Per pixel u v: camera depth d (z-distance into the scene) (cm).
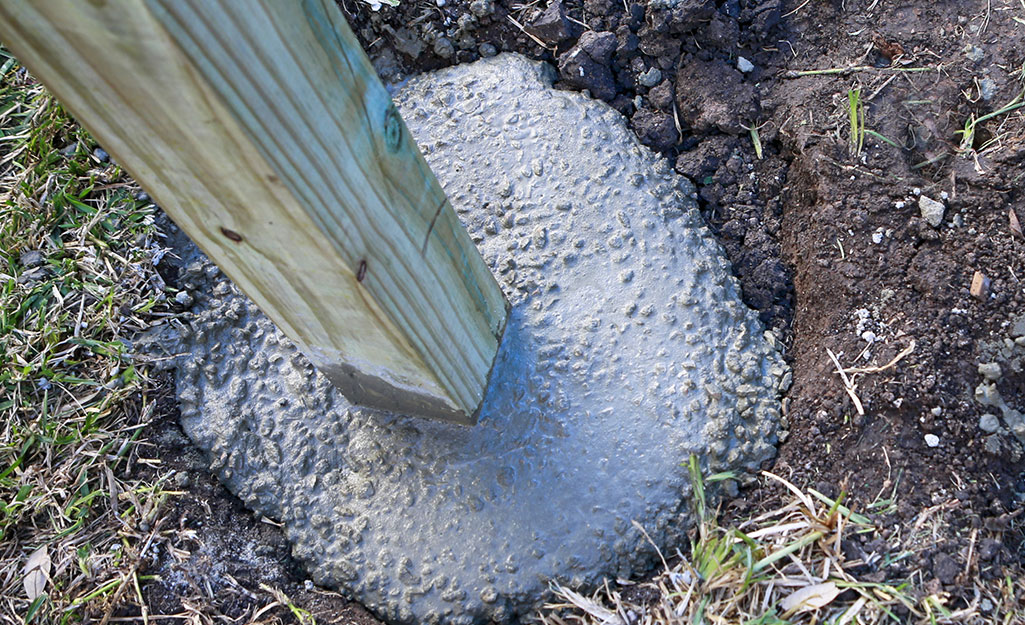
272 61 57
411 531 78
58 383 81
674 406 79
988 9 85
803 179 84
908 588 74
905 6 86
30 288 83
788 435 79
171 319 83
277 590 77
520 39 91
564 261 83
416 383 74
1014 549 76
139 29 52
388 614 77
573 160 85
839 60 86
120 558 77
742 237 85
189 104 56
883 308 80
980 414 78
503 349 81
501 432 79
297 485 80
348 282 65
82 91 57
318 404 81
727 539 74
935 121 83
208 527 79
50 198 85
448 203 71
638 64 89
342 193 62
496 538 77
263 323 83
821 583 74
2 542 77
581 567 77
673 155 88
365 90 62
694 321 81
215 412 81
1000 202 81
